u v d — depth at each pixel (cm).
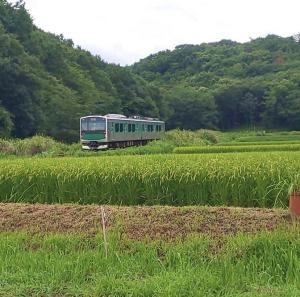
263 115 11362
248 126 11600
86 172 1186
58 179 1205
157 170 1140
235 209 946
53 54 7300
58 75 7175
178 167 1138
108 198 1168
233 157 1368
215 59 14350
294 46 14238
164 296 574
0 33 5859
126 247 772
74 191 1195
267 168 1093
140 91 9781
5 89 5525
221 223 863
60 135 6247
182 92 11125
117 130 4488
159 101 10412
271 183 1061
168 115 10594
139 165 1197
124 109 9125
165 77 14150
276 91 11112
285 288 596
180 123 10919
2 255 753
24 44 6812
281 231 763
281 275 655
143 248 745
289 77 11669
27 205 1087
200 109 10988
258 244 718
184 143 4825
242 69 13312
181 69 14475
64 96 6400
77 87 7431
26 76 5712
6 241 812
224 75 13362
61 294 614
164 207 982
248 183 1080
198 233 816
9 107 5584
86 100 7219
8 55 5822
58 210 1010
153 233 838
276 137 7138
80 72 7975
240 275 642
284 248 700
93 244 797
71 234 843
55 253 746
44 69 6838
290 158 1295
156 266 685
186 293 581
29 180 1228
